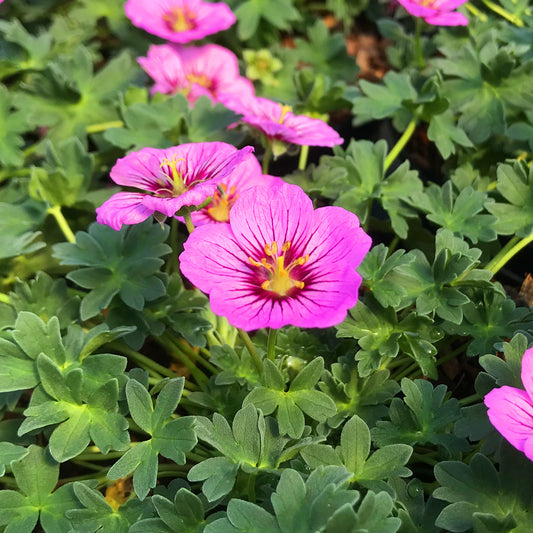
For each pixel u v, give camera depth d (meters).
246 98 0.14
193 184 0.11
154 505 0.09
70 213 0.15
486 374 0.10
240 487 0.10
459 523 0.09
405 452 0.09
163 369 0.13
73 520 0.10
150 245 0.12
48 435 0.11
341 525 0.08
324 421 0.11
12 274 0.14
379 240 0.16
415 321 0.11
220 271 0.10
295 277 0.10
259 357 0.11
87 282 0.12
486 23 0.18
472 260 0.11
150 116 0.15
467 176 0.14
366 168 0.14
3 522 0.10
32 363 0.10
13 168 0.16
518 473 0.09
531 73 0.15
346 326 0.11
